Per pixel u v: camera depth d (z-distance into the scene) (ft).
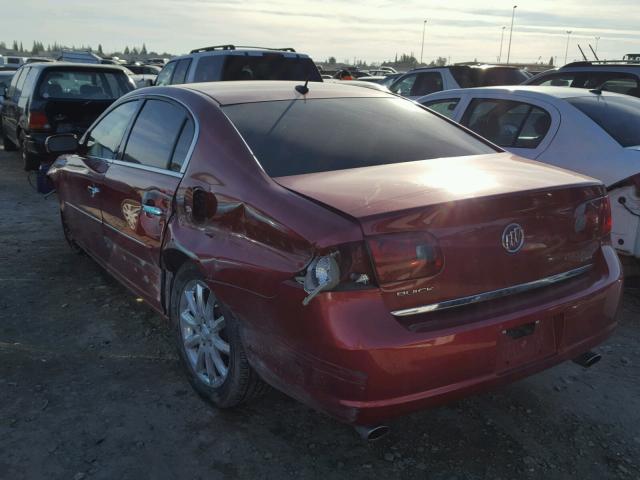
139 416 10.09
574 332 8.96
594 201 9.42
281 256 8.06
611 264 9.70
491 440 9.57
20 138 34.32
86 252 16.44
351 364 7.34
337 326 7.36
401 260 7.51
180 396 10.73
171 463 8.96
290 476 8.71
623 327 13.93
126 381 11.21
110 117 14.74
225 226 9.23
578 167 15.67
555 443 9.52
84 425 9.82
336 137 10.41
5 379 11.16
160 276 11.46
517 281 8.45
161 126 11.99
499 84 36.19
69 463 8.90
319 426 9.89
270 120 10.50
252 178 9.11
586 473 8.84
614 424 10.05
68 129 30.66
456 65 36.73
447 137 11.46
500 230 8.16
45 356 12.10
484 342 7.89
